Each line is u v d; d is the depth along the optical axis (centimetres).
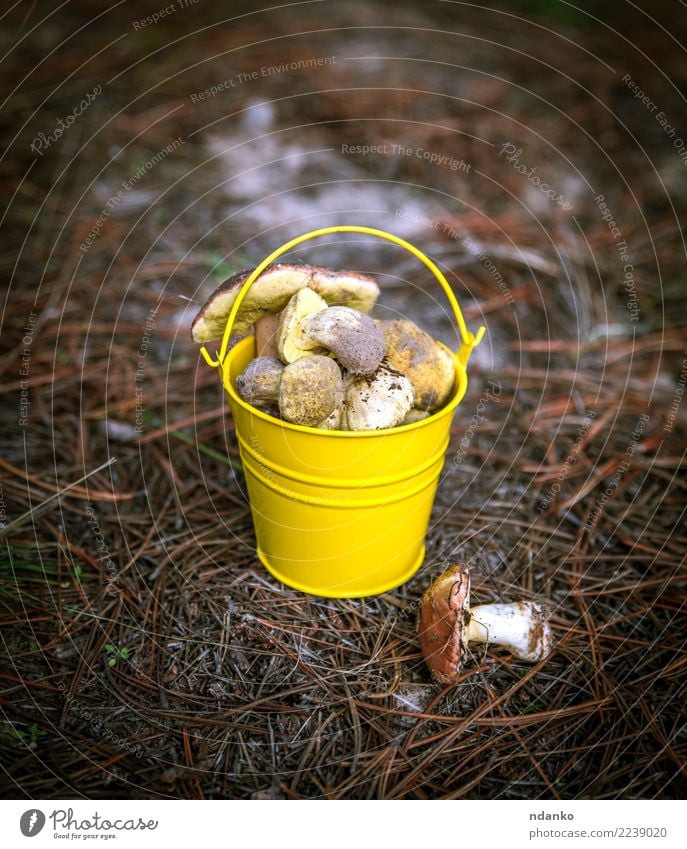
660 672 47
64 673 46
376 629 49
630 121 100
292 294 47
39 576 51
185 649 48
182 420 63
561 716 45
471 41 116
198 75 100
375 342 45
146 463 60
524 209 86
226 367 46
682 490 59
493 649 48
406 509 48
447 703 45
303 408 44
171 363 68
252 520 56
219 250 79
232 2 117
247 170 89
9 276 74
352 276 48
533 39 116
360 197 87
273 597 51
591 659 48
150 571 52
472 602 51
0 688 45
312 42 111
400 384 46
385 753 43
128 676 46
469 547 55
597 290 78
